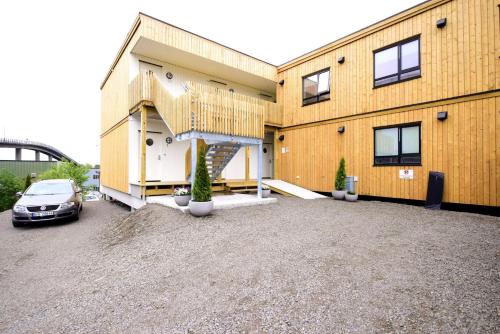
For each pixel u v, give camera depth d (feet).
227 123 25.67
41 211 25.58
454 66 25.35
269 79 43.47
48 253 17.89
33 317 9.82
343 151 34.76
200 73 40.06
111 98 43.80
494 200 22.75
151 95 29.78
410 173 28.19
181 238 16.44
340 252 13.28
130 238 18.51
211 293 10.18
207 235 16.58
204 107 24.00
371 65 32.07
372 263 11.85
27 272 14.58
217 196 30.78
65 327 8.97
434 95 26.61
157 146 35.22
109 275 12.89
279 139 43.83
